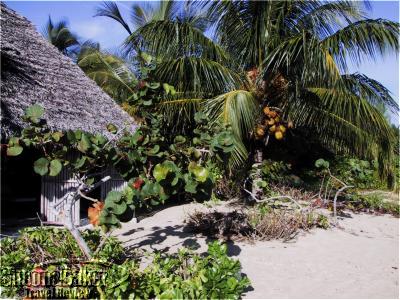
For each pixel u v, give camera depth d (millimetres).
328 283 4812
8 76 6723
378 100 9422
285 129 9406
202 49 9102
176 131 9227
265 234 6816
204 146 4590
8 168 9484
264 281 4793
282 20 8922
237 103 7996
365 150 9305
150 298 3789
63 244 4824
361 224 8477
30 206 9312
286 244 6562
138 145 4441
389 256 6094
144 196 3906
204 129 4785
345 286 4719
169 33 8602
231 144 4223
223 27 9445
